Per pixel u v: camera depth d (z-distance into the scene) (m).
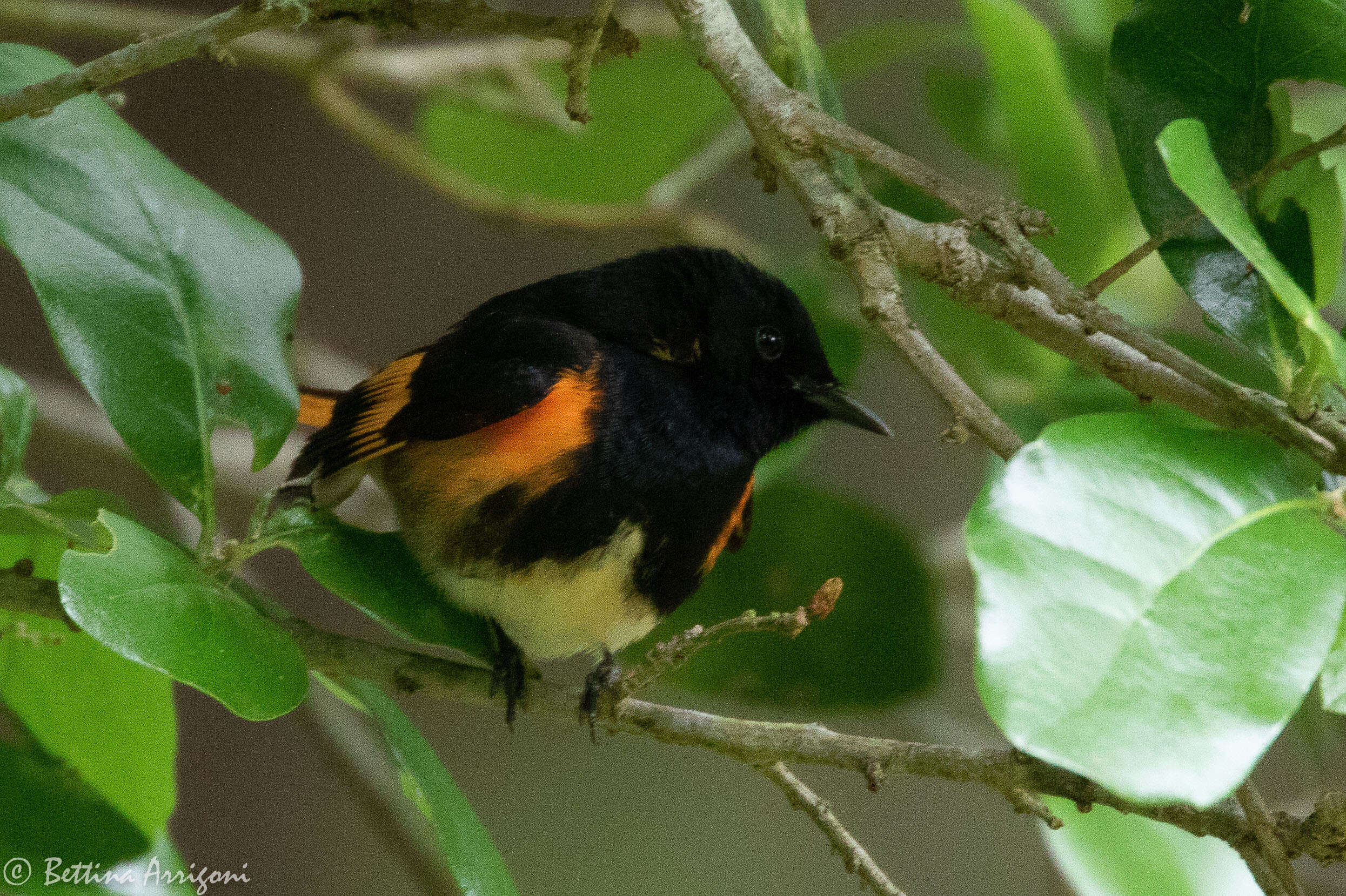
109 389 2.09
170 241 2.10
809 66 2.10
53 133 2.10
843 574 2.16
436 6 2.09
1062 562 2.04
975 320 2.15
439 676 2.11
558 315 2.13
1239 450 2.06
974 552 2.02
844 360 2.16
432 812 2.09
